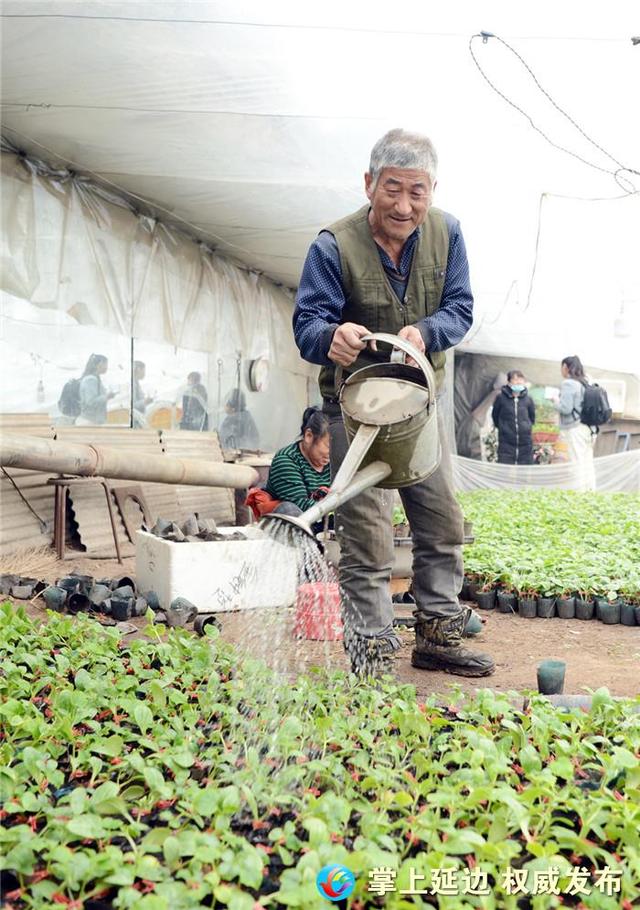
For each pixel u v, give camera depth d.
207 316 13.22
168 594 6.40
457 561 4.88
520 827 2.63
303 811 2.78
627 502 14.97
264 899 2.29
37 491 9.02
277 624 5.34
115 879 2.27
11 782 2.88
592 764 3.08
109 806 2.73
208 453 12.00
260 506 6.93
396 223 3.98
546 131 7.39
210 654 4.54
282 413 16.62
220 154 8.70
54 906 2.22
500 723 3.55
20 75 7.23
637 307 14.22
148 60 6.74
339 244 4.15
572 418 18.00
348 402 3.56
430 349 4.04
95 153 9.10
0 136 8.76
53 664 4.51
